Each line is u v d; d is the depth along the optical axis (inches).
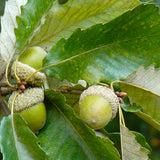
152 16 7.2
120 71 7.7
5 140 6.8
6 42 7.8
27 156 6.8
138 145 7.1
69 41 7.4
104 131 7.8
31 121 7.3
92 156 7.3
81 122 7.2
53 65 7.6
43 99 7.5
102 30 7.3
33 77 7.5
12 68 7.5
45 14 7.9
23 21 7.4
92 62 7.7
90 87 7.6
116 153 6.9
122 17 7.2
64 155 7.4
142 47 7.7
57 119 7.6
